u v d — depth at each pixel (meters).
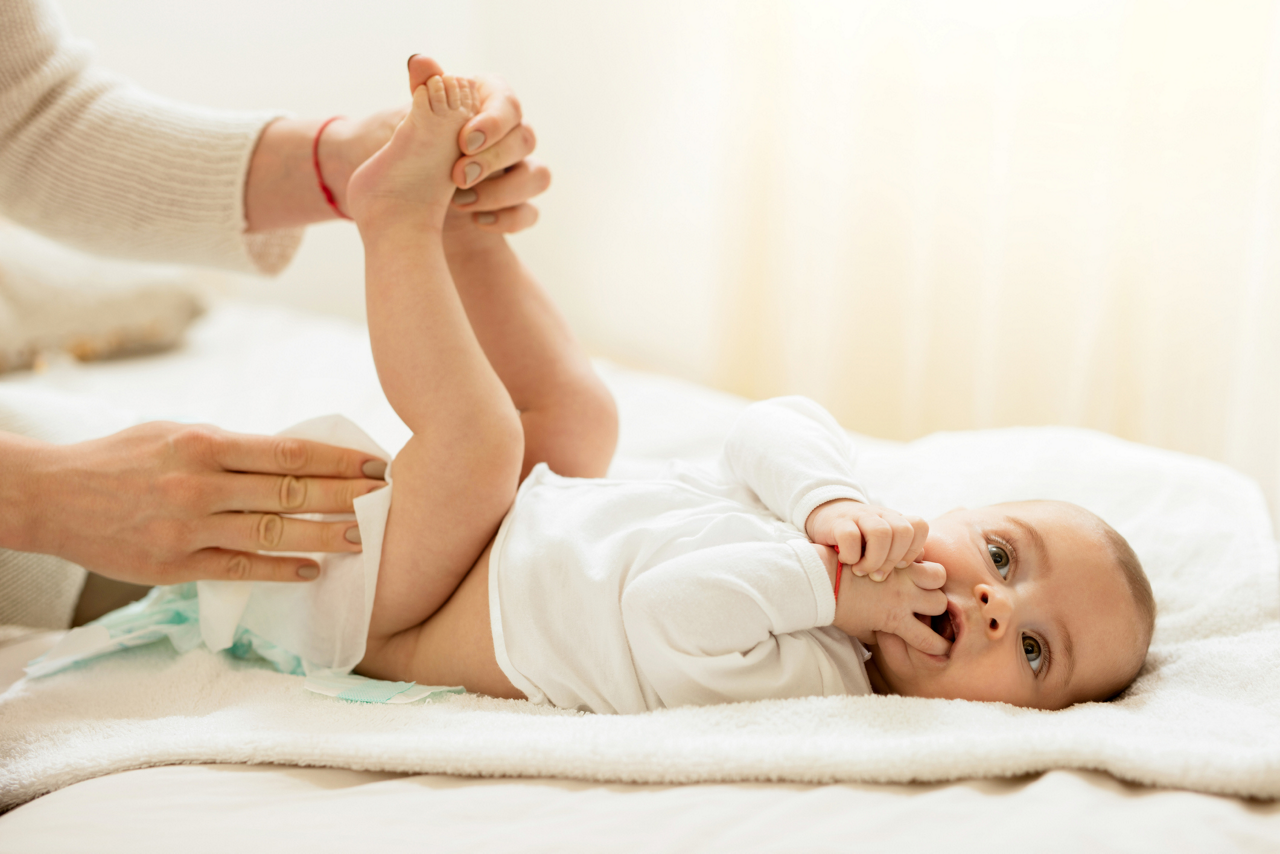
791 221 2.35
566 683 0.88
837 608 0.88
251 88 2.77
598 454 1.15
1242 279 1.90
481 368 0.92
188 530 0.86
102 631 0.96
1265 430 1.82
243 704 0.87
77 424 1.16
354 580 0.92
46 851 0.62
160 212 1.19
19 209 1.23
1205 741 0.71
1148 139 1.95
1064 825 0.59
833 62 2.23
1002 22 2.03
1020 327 2.13
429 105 0.90
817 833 0.60
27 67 1.15
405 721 0.81
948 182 2.16
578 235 2.71
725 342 2.49
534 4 2.63
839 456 0.97
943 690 0.90
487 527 0.94
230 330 2.25
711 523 0.93
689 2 2.42
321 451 0.89
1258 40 1.82
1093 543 0.94
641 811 0.65
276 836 0.63
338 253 2.89
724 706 0.79
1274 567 1.06
